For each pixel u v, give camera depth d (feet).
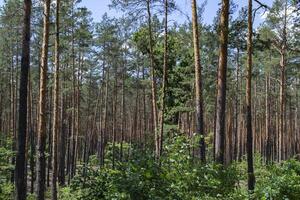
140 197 24.14
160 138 74.28
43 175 52.80
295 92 192.95
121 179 24.75
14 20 96.37
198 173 27.45
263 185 32.45
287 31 106.32
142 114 226.58
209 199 26.99
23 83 39.81
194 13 55.11
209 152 63.21
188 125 140.15
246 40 55.26
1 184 83.97
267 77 159.74
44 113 54.70
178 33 101.30
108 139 211.41
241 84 166.81
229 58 140.26
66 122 160.76
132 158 26.14
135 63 160.04
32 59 129.70
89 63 161.07
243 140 171.63
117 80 177.06
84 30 118.52
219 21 50.03
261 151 178.91
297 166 38.06
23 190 38.73
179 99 97.91
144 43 91.56
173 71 96.58
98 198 27.02
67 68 135.13
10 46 138.31
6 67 150.71
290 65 121.08
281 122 112.06
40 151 53.36
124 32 151.12
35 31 108.37
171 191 25.36
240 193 30.32
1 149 95.25
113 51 155.33
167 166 27.73
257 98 213.25
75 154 130.00
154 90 84.48
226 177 29.76
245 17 54.39
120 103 222.89
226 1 47.91
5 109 174.81
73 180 28.55
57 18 67.82
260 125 182.19
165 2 75.51
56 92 67.36
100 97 187.21
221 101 46.68
